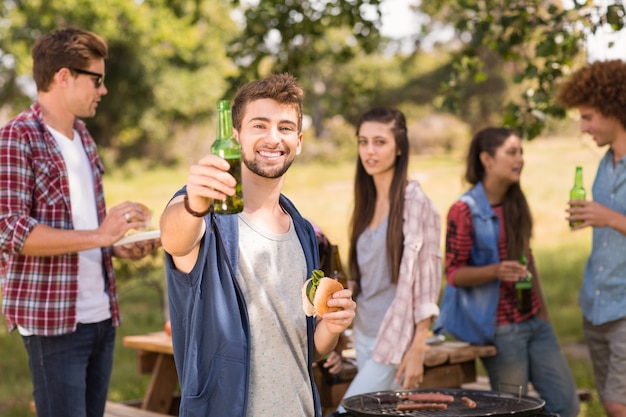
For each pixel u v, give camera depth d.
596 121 4.50
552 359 4.66
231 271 2.50
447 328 4.77
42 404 3.75
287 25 6.75
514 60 5.97
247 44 6.81
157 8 28.81
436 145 44.84
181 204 2.29
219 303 2.48
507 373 4.60
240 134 2.63
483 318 4.61
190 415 2.47
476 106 36.31
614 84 4.43
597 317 4.51
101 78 3.89
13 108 26.69
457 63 6.00
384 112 4.11
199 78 33.59
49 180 3.75
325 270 3.91
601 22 5.38
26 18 26.67
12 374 8.34
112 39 29.89
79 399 3.79
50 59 3.77
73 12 27.19
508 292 4.62
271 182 2.65
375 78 37.59
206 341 2.49
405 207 4.05
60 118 3.85
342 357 4.75
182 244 2.33
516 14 5.78
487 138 4.71
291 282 2.63
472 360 4.75
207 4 30.83
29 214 3.71
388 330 4.02
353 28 6.77
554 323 10.08
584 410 6.16
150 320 10.78
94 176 3.99
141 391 7.49
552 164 27.61
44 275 3.72
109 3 27.73
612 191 4.50
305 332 2.65
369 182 4.22
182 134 39.41
